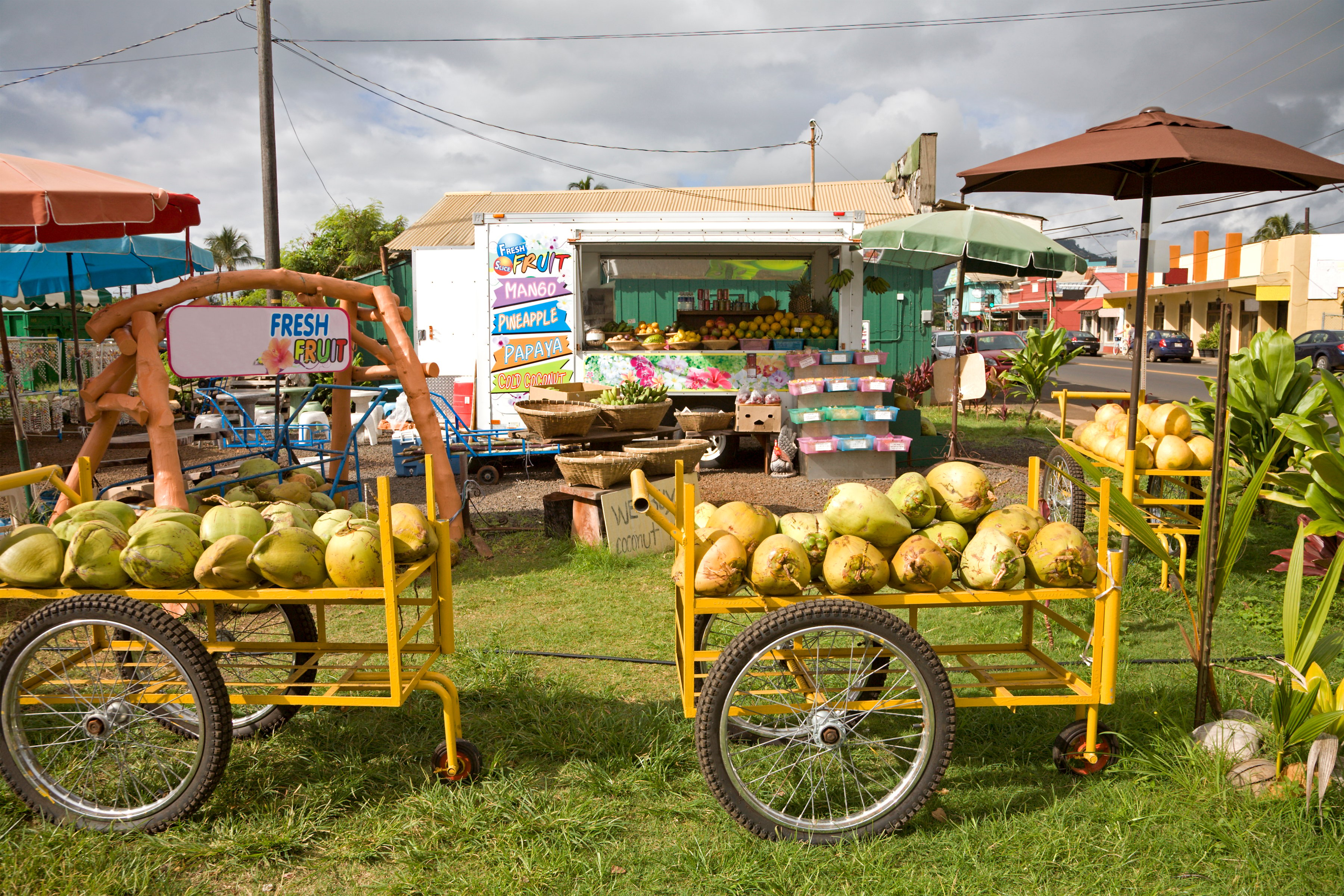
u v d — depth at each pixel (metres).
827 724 2.86
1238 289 37.56
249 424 11.80
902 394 10.65
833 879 2.60
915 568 2.86
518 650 4.48
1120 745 3.24
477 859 2.71
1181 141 3.90
